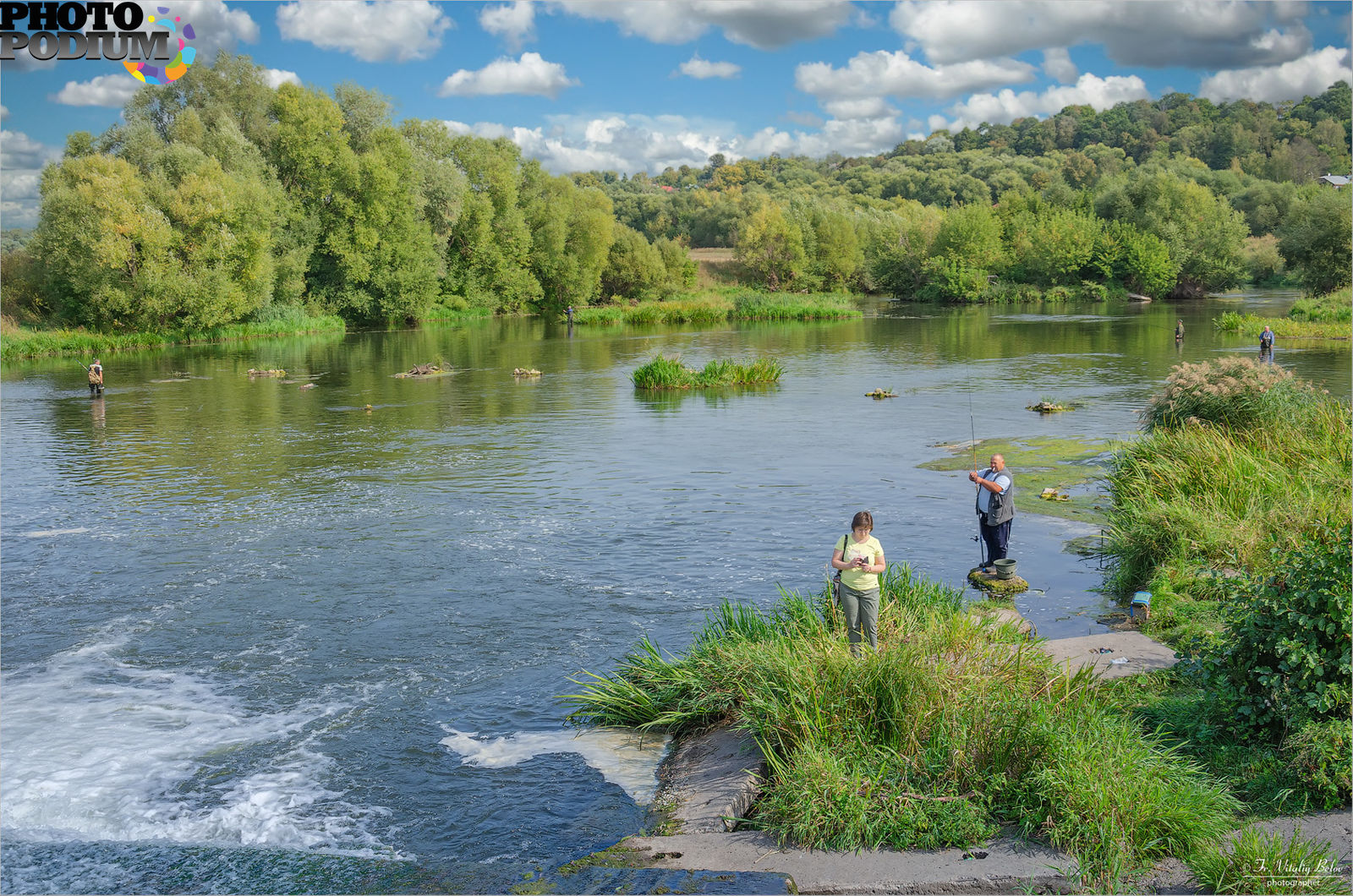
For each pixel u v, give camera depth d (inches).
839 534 640.4
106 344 2267.5
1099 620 464.1
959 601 453.7
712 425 1134.4
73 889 270.4
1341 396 1194.0
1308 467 610.2
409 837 295.9
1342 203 3041.3
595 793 321.4
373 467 905.5
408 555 609.6
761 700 331.9
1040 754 282.8
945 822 267.3
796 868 257.1
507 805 314.3
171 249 2358.5
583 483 823.1
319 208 2908.5
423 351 2258.9
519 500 758.5
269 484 834.2
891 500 737.6
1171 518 545.6
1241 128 7667.3
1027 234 4569.4
